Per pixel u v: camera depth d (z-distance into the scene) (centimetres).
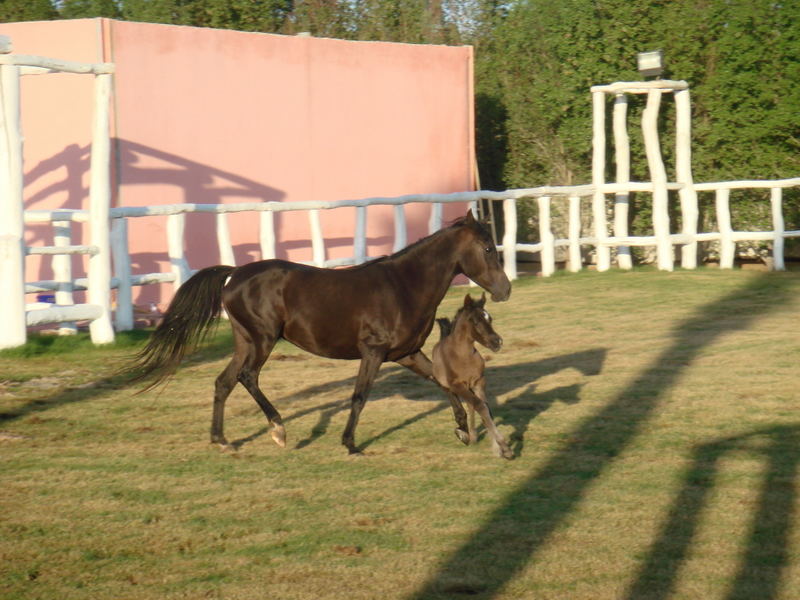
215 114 1739
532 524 604
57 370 1068
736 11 1986
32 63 1117
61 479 700
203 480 698
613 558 550
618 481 682
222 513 630
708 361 1072
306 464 736
